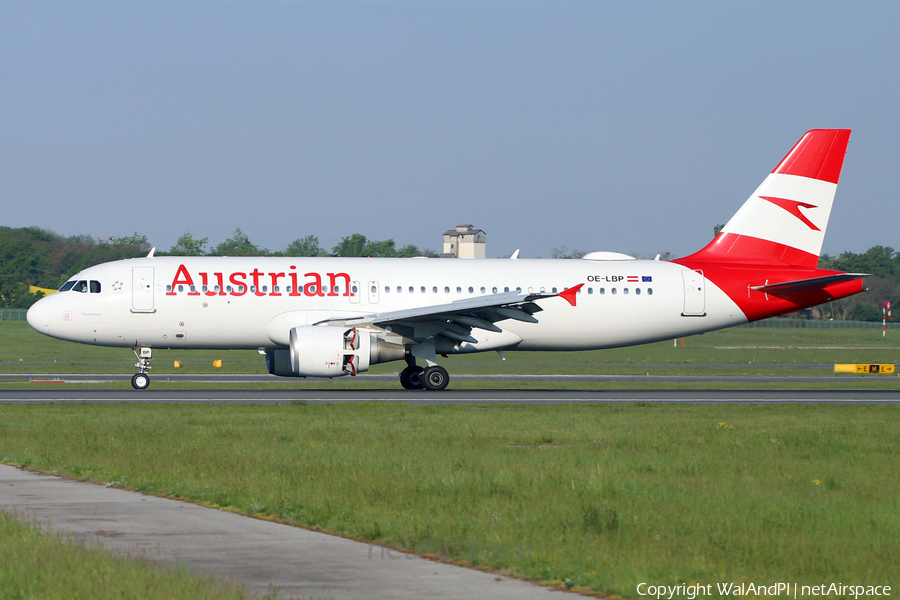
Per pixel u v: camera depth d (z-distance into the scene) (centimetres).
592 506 5122
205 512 5112
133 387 14075
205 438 8006
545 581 3816
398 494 5500
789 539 4494
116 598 3331
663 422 9881
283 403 11662
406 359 14575
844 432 9119
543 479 6022
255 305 13925
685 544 4391
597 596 3628
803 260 15550
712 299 15138
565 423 9669
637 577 3816
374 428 8956
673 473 6488
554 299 14725
